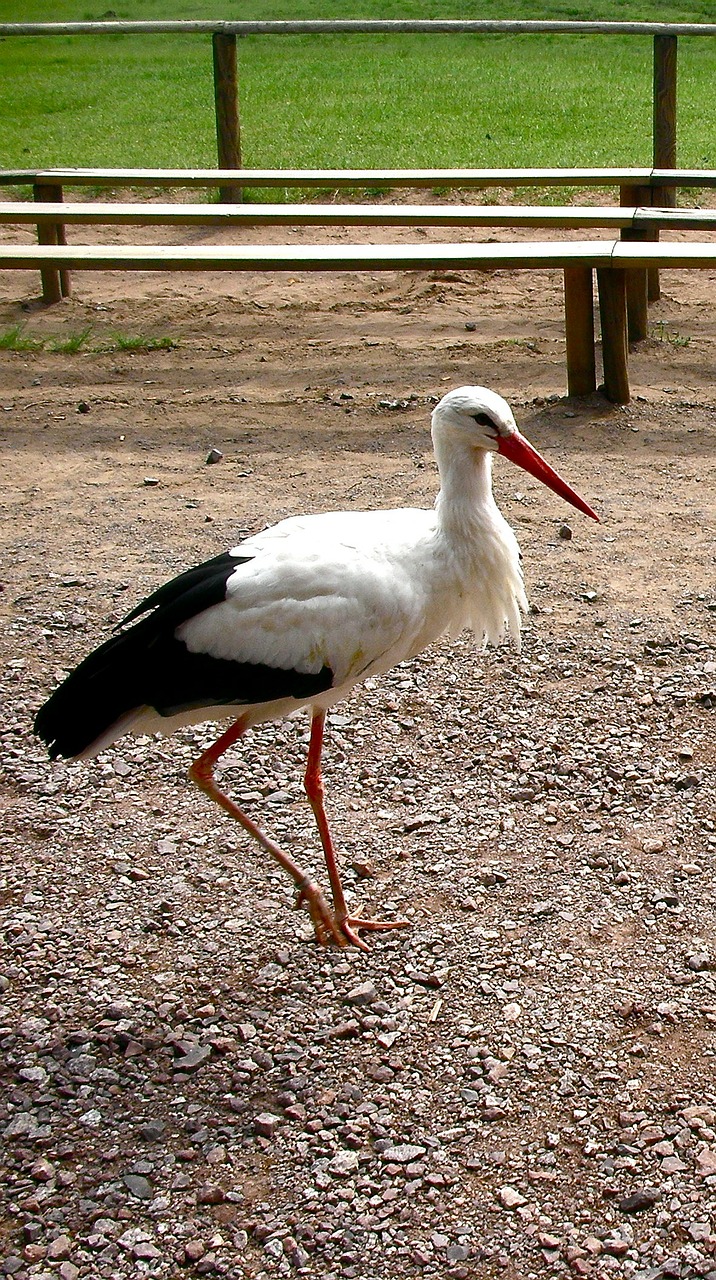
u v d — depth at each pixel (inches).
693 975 137.8
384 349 324.5
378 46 765.9
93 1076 129.4
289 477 256.1
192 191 467.8
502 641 197.9
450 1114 123.3
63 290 376.2
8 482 261.0
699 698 182.4
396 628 144.6
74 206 340.8
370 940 145.4
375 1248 111.2
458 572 149.6
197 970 142.1
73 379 315.6
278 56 745.0
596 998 135.6
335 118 562.3
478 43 760.3
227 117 444.5
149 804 169.0
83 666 140.6
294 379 309.0
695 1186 114.9
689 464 253.9
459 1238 111.7
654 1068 127.0
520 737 177.3
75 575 220.7
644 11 788.6
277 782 172.2
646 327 318.0
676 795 165.0
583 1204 114.0
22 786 172.2
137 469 264.5
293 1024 134.6
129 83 679.7
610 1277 107.8
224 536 231.3
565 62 687.1
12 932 147.6
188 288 381.4
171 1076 129.3
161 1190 117.5
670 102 389.4
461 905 149.4
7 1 909.2
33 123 590.2
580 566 218.1
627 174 327.9
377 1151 120.0
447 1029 132.8
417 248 291.7
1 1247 113.0
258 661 140.0
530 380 298.5
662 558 219.8
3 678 193.0
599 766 170.9
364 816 164.7
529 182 335.6
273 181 355.3
